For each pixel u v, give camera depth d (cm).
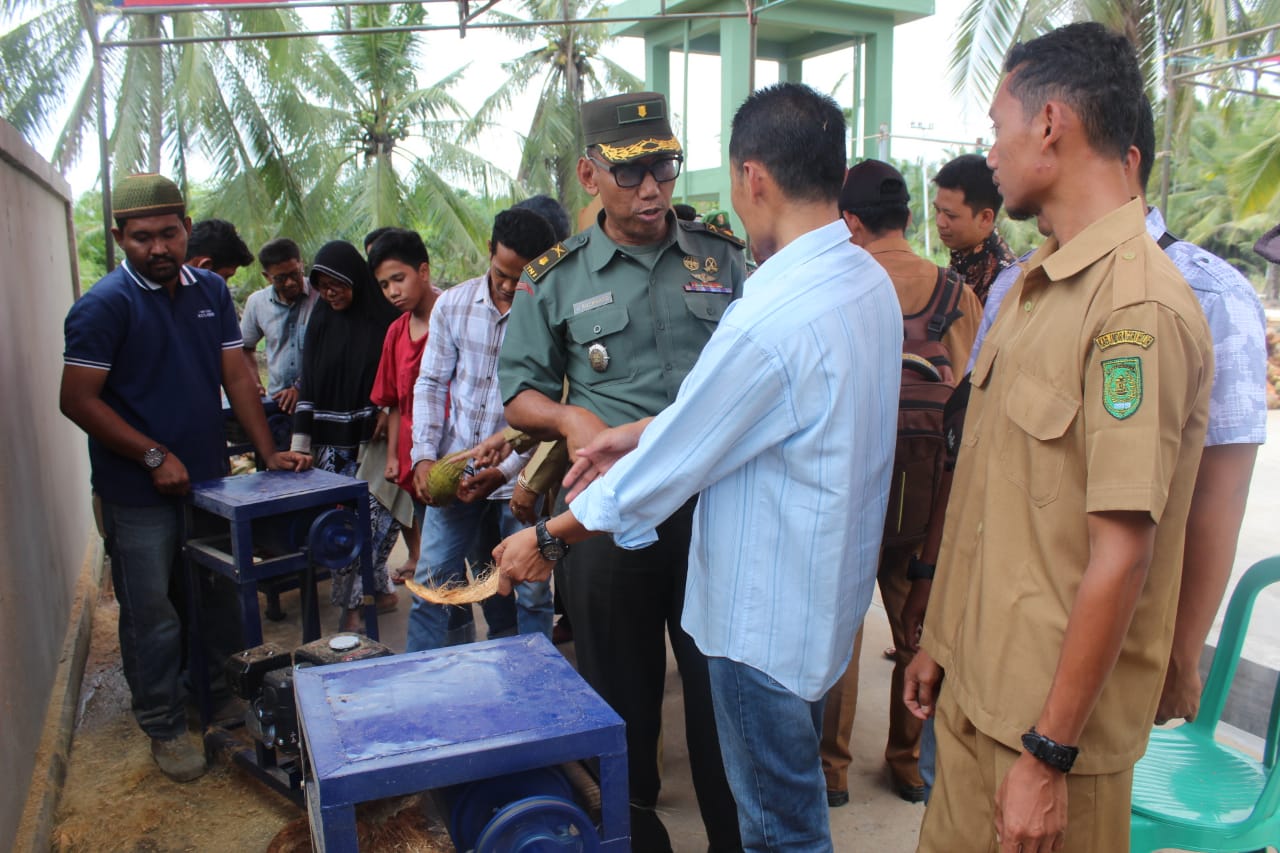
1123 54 134
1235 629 213
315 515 296
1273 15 1184
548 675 166
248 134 1852
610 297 229
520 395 234
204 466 315
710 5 1297
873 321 160
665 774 300
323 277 410
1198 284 172
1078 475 133
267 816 283
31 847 259
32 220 440
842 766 274
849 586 162
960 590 158
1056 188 138
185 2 524
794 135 157
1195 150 2442
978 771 152
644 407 229
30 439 368
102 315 288
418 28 583
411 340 371
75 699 360
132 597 303
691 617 175
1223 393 167
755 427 153
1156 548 137
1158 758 210
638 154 215
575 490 194
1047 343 137
